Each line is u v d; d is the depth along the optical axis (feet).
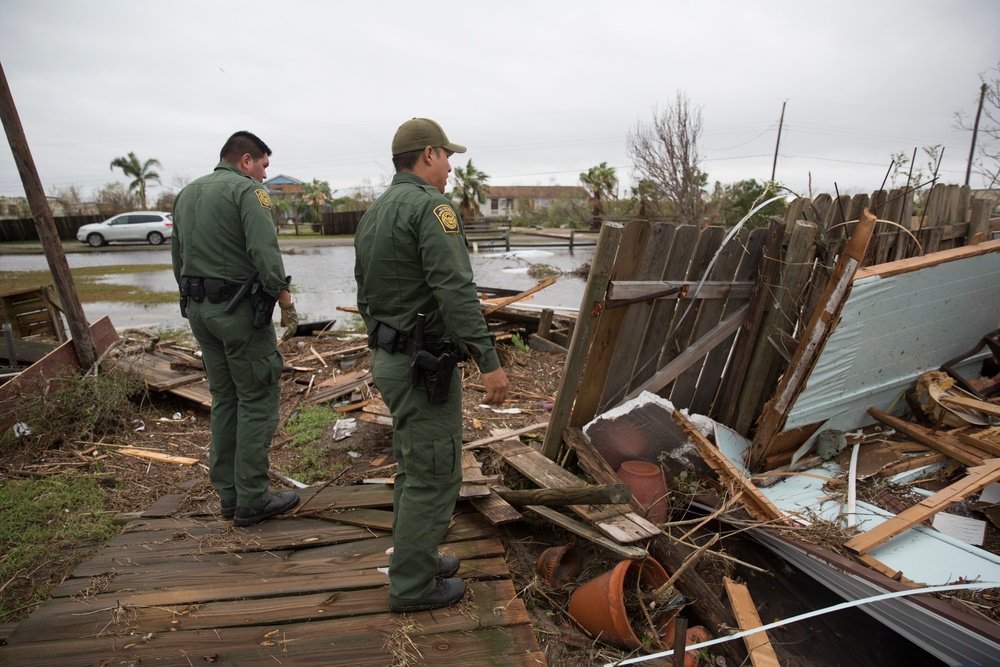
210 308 8.55
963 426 10.18
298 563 8.23
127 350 17.19
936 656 7.45
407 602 7.04
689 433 11.04
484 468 11.39
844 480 9.95
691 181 64.13
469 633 6.84
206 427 14.85
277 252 8.68
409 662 6.35
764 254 11.21
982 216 14.11
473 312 6.22
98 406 13.92
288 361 19.94
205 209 8.54
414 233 6.31
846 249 9.13
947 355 11.70
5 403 13.07
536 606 8.36
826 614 8.82
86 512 10.37
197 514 9.77
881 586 7.47
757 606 8.93
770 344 11.16
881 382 10.94
